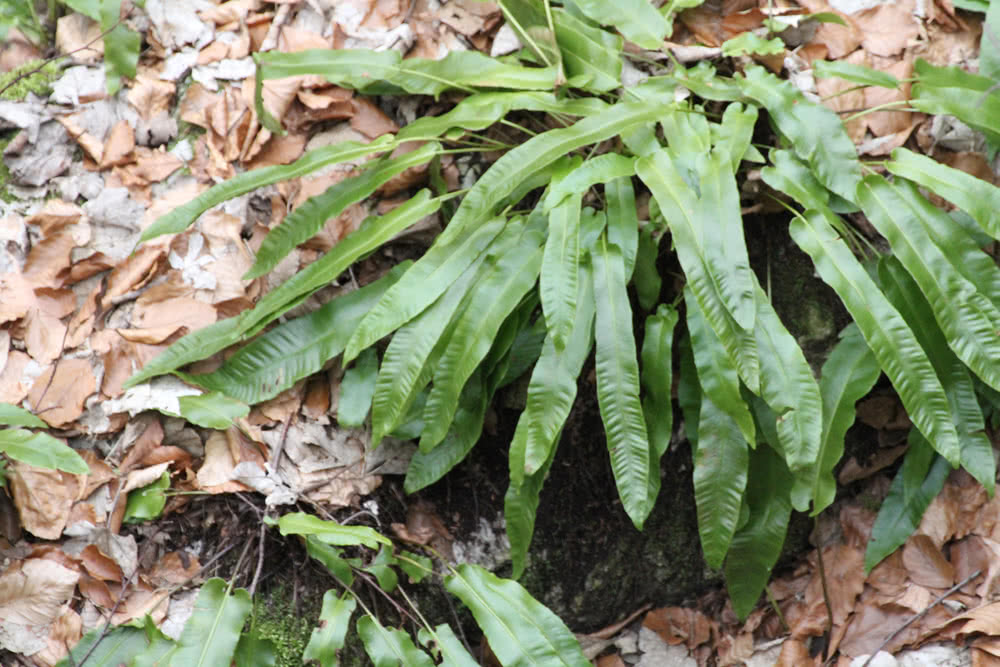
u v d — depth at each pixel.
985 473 2.54
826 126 2.53
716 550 2.51
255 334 2.59
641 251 2.56
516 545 2.53
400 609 2.56
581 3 2.62
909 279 2.54
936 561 2.63
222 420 2.55
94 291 2.60
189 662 2.45
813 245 2.50
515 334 2.53
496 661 2.63
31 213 2.61
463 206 2.48
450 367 2.49
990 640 2.59
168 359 2.56
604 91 2.59
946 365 2.54
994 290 2.51
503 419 2.63
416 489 2.56
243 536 2.57
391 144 2.56
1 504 2.54
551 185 2.50
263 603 2.57
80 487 2.55
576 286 2.45
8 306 2.57
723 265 2.45
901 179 2.54
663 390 2.51
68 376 2.57
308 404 2.60
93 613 2.53
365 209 2.62
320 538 2.48
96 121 2.63
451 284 2.51
